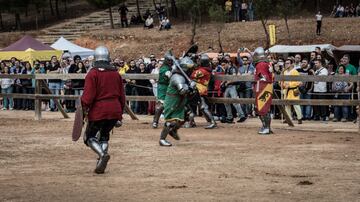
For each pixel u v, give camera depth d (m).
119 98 13.94
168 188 12.09
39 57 39.28
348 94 24.69
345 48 35.88
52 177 13.39
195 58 23.03
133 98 25.81
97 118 13.56
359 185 12.30
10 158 16.22
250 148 17.80
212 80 23.91
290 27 51.34
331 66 27.91
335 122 25.42
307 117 26.27
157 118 23.41
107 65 13.78
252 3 52.75
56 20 72.19
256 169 14.24
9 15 77.44
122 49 54.28
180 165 14.86
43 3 68.81
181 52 51.28
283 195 11.39
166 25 56.69
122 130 22.73
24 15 76.19
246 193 11.59
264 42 49.28
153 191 11.80
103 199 11.13
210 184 12.46
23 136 21.05
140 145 18.55
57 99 27.64
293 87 25.23
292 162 15.23
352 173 13.67
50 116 29.09
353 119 25.50
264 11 49.00
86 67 32.09
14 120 27.20
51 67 33.09
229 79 23.72
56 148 18.03
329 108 26.34
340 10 56.59
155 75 25.25
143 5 71.06
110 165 14.94
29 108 33.28
